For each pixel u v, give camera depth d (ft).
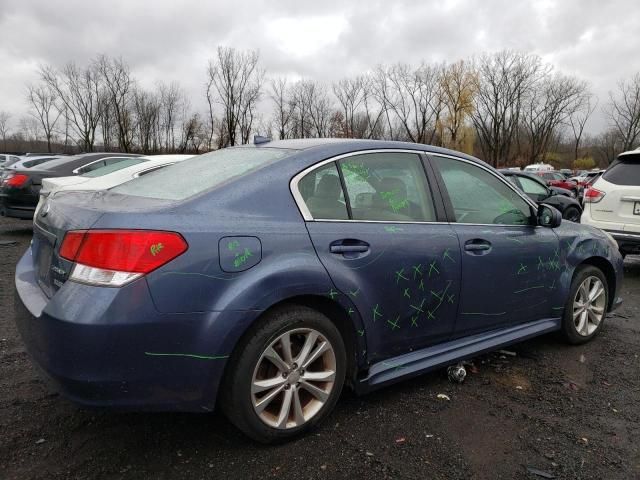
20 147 205.16
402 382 10.47
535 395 10.04
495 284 10.55
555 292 12.07
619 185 21.54
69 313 6.41
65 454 7.59
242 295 7.08
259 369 7.61
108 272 6.48
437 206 9.93
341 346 8.37
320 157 8.70
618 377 11.02
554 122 193.26
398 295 8.97
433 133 161.89
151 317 6.54
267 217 7.68
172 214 7.01
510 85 175.63
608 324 14.94
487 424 8.84
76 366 6.40
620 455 8.00
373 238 8.66
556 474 7.47
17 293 8.02
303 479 7.15
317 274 7.78
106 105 169.78
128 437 8.10
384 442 8.16
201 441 8.03
